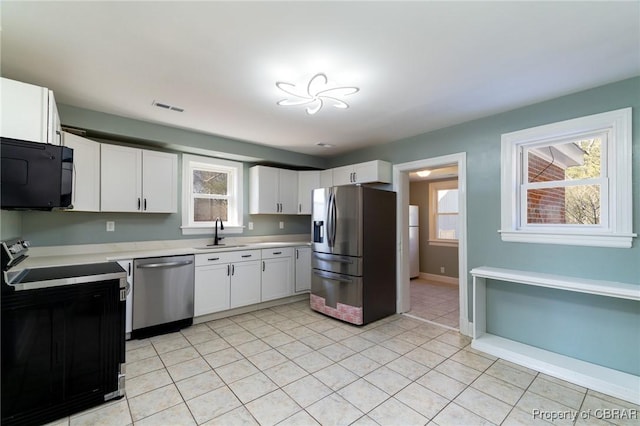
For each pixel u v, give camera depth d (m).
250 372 2.30
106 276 1.94
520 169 2.83
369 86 2.31
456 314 3.78
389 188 3.95
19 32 1.63
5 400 1.64
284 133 3.56
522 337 2.71
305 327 3.28
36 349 1.73
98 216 3.18
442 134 3.36
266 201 4.36
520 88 2.35
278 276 4.05
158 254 3.05
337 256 3.54
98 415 1.81
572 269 2.44
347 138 3.78
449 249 5.79
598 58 1.92
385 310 3.65
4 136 1.78
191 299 3.27
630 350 2.17
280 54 1.86
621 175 2.21
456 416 1.80
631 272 2.16
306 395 2.01
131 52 1.84
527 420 1.76
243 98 2.52
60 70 2.05
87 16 1.50
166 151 3.63
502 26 1.59
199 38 1.69
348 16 1.50
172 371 2.31
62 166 1.85
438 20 1.54
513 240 2.78
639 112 2.15
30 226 2.80
